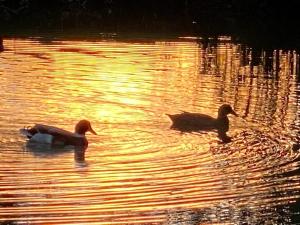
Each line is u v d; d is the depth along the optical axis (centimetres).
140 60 2753
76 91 2147
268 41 3519
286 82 2405
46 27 3766
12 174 1380
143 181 1359
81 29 3728
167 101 2061
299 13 4691
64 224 1139
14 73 2394
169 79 2391
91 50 2958
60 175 1380
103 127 1755
